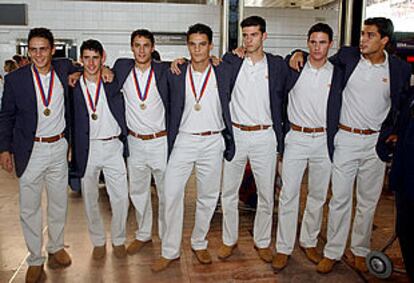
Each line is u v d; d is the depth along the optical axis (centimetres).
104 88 310
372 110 299
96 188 333
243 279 315
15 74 287
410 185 271
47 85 292
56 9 757
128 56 779
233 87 310
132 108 314
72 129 317
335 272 328
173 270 327
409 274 287
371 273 323
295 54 314
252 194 452
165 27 778
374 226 428
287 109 321
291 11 778
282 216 331
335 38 784
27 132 290
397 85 295
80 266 331
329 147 310
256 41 297
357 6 736
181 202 322
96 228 348
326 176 321
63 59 314
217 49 780
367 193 321
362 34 290
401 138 282
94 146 315
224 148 319
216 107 307
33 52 280
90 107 308
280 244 336
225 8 725
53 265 331
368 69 295
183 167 313
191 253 356
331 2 827
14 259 346
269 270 329
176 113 305
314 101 304
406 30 723
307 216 343
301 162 318
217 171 318
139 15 771
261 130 311
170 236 327
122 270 326
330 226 326
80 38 768
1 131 289
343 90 305
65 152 312
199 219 334
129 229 411
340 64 307
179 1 827
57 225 329
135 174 334
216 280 313
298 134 315
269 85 305
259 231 345
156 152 321
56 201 322
